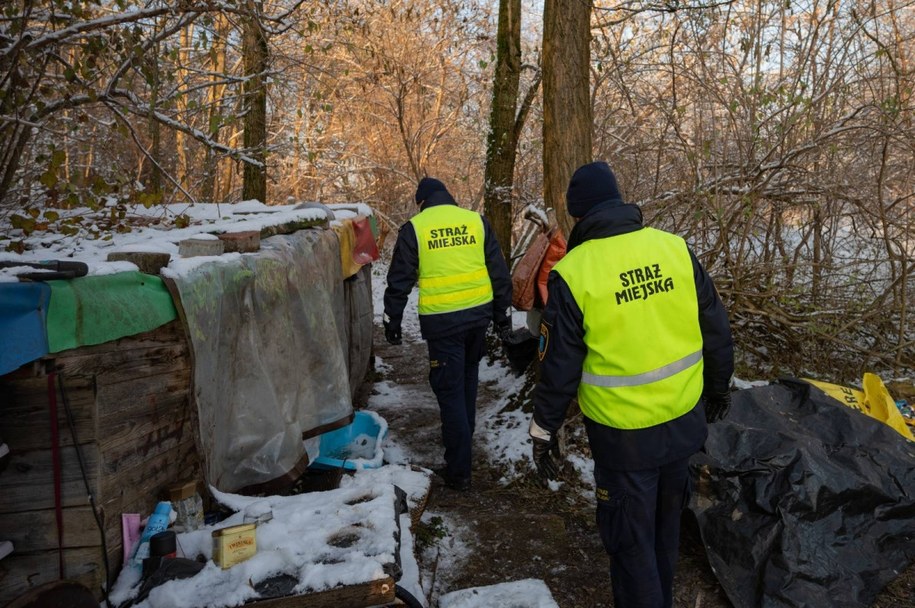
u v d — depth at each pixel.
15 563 2.13
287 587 2.18
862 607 2.81
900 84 5.43
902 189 5.78
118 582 2.22
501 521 3.67
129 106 4.68
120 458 2.28
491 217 7.05
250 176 8.25
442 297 4.04
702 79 5.80
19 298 1.94
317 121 12.59
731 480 3.19
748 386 4.70
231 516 2.60
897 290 5.54
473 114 12.07
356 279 5.27
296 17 6.20
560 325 2.41
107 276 2.22
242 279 2.92
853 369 5.38
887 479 3.16
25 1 3.43
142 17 4.11
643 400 2.41
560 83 4.38
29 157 4.28
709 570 3.17
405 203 15.57
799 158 5.51
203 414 2.64
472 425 4.34
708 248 5.65
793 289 5.29
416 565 2.81
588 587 3.10
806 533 2.97
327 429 3.57
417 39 11.79
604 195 2.55
